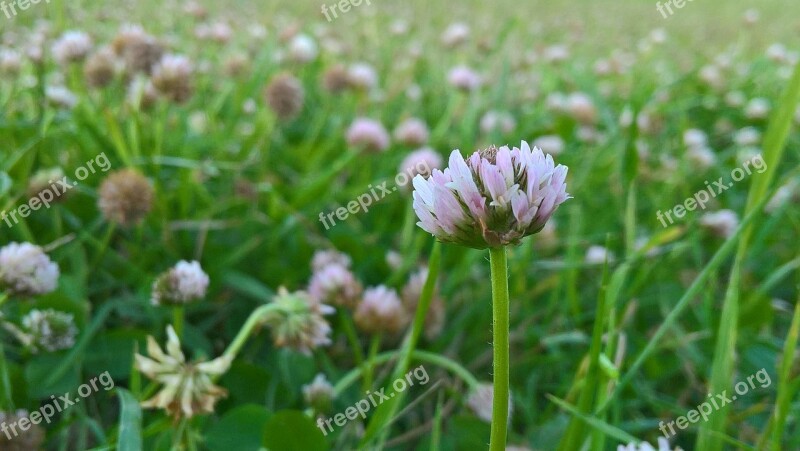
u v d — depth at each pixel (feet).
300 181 1.16
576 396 0.62
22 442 0.58
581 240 1.04
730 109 1.84
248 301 0.87
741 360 0.81
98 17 1.58
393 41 2.21
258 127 1.17
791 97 0.65
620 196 1.21
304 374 0.72
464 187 0.41
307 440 0.59
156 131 1.07
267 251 0.95
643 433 0.75
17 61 1.09
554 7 3.81
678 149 1.48
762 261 1.10
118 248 0.91
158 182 0.91
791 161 1.48
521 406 0.77
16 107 1.13
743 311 0.84
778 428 0.57
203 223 0.90
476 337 0.88
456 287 0.94
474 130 1.53
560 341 0.83
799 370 0.71
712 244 1.10
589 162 1.31
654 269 0.95
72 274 0.81
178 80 0.95
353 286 0.73
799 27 3.07
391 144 1.36
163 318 0.79
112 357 0.72
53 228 0.86
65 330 0.68
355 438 0.68
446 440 0.68
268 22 2.03
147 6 1.92
